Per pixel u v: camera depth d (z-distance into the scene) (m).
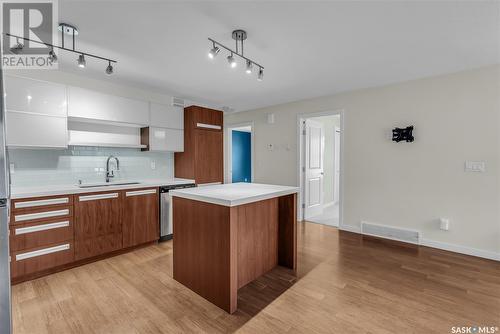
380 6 1.70
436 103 3.06
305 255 2.92
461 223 2.93
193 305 1.94
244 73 3.02
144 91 3.76
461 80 2.90
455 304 1.92
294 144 4.46
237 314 1.83
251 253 2.31
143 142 3.75
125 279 2.35
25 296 2.05
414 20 1.87
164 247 3.21
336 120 6.12
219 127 4.48
